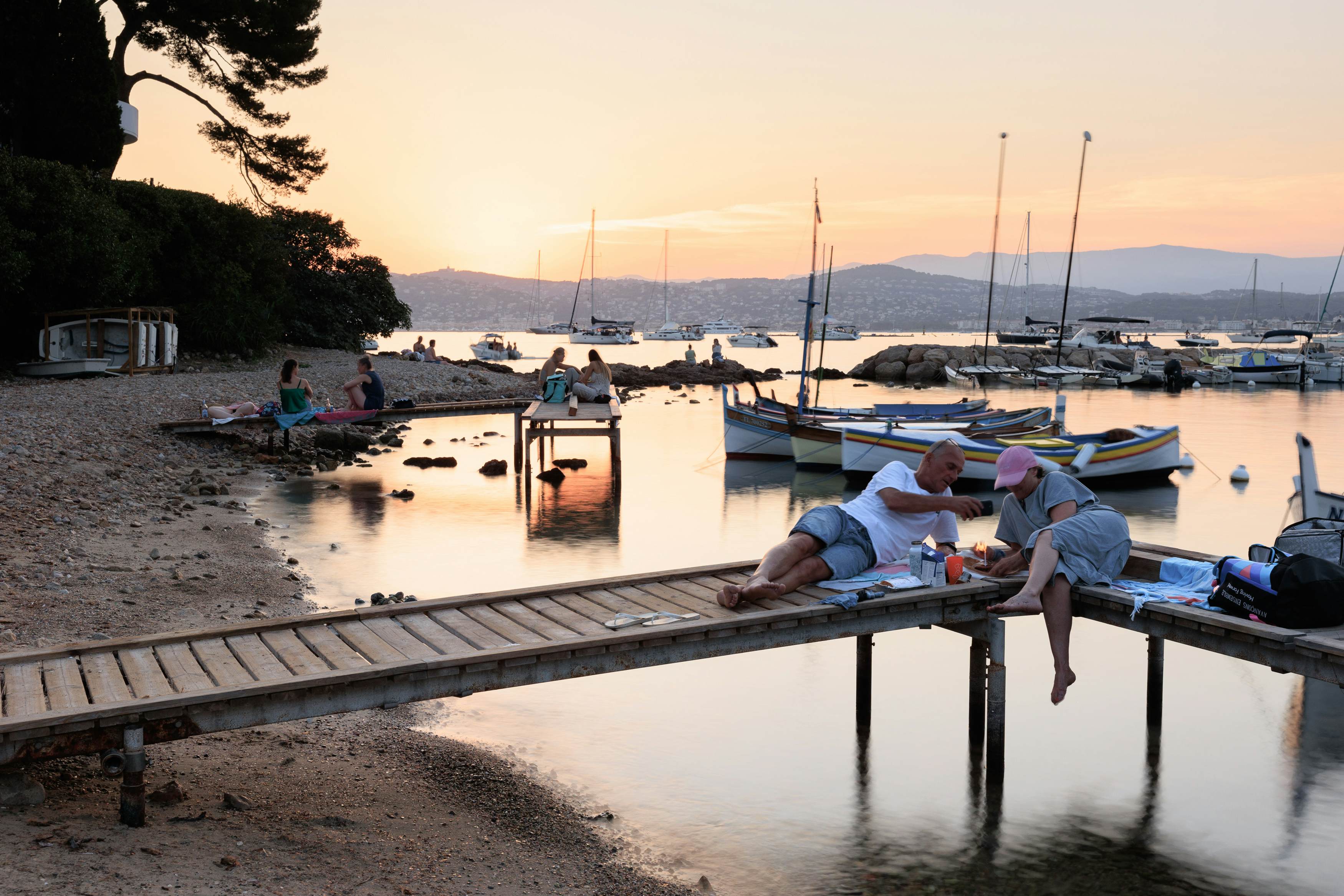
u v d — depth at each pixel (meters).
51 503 13.35
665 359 91.81
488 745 7.38
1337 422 37.62
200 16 37.94
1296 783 7.11
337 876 4.92
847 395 52.69
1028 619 11.03
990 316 65.00
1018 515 7.36
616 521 16.86
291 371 21.05
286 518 15.62
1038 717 8.31
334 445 23.31
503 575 12.73
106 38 32.84
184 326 35.19
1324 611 5.89
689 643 6.27
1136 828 6.44
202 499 16.08
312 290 47.38
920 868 5.88
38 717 4.74
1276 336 84.00
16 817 4.99
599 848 5.85
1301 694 8.87
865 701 8.09
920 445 21.80
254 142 42.38
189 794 5.74
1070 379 61.53
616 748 7.47
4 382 26.41
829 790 6.89
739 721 8.11
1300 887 5.75
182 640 6.08
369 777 6.48
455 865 5.32
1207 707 8.56
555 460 23.69
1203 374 61.34
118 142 33.56
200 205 35.31
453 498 18.36
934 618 6.92
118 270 29.50
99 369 27.83
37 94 31.44
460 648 5.95
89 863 4.57
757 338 131.12
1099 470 22.47
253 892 4.57
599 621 6.50
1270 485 23.25
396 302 51.16
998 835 6.30
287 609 10.00
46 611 8.94
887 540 7.45
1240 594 6.18
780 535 16.16
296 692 5.30
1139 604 6.56
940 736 7.89
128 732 4.94
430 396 33.84
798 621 6.54
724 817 6.44
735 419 25.30
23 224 27.84
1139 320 88.69
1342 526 7.12
